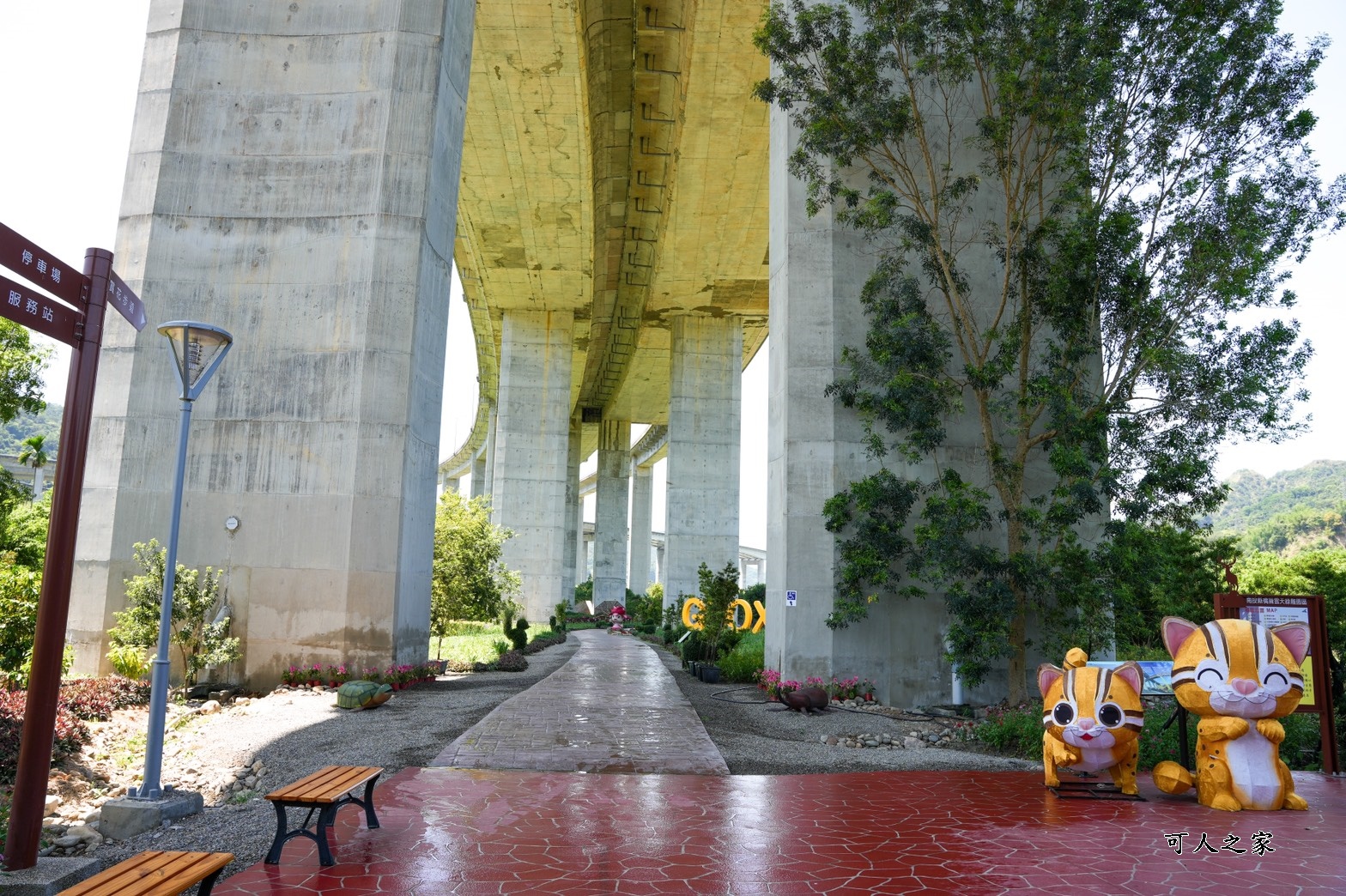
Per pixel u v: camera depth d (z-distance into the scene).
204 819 7.32
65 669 15.32
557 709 13.90
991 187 18.75
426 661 18.17
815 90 16.34
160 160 17.50
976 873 5.70
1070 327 14.66
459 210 40.75
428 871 5.59
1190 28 13.92
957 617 16.81
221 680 16.03
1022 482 17.80
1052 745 8.46
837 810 7.57
